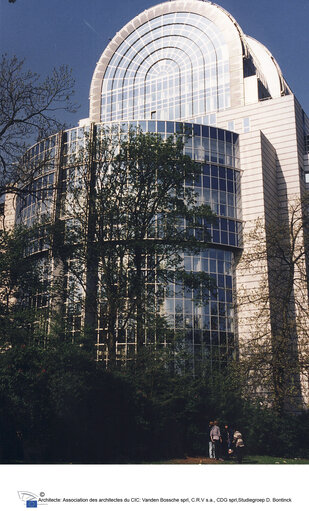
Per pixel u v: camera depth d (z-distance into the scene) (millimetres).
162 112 77062
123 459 22750
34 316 26609
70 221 30922
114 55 83438
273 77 82188
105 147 31516
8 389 21594
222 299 55656
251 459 24859
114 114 80500
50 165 24016
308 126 73812
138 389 25422
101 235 30031
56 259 31141
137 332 29031
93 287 30547
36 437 21656
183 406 26766
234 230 59250
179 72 77750
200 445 26297
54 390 22109
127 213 30156
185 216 30922
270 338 29594
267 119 68875
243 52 74812
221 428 26844
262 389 30203
